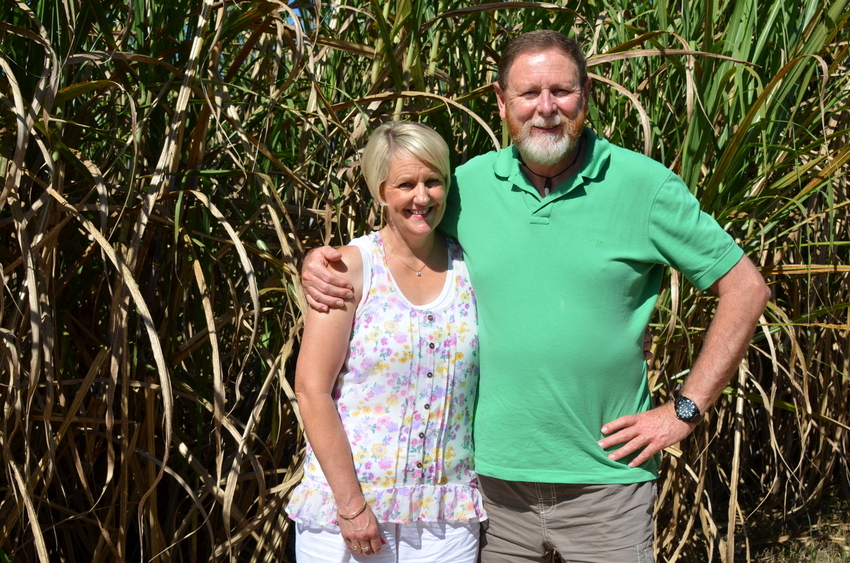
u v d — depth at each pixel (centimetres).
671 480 244
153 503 200
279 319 230
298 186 243
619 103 256
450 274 177
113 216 200
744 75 239
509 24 274
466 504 171
